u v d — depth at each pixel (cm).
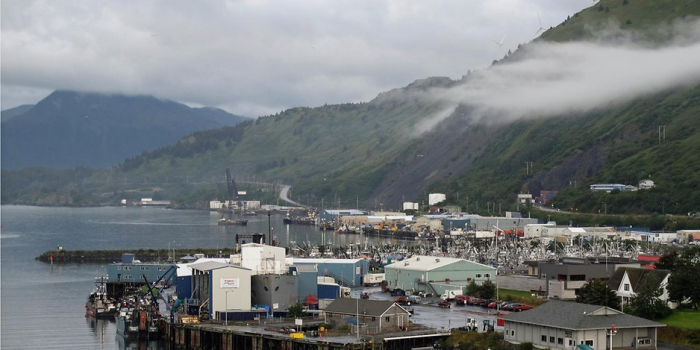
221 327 14788
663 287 15325
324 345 12700
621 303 15000
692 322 13862
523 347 12375
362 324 14462
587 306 12762
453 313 16925
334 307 15238
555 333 12250
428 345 13688
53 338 16112
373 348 12825
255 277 17350
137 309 17300
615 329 12138
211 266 17262
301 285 18312
